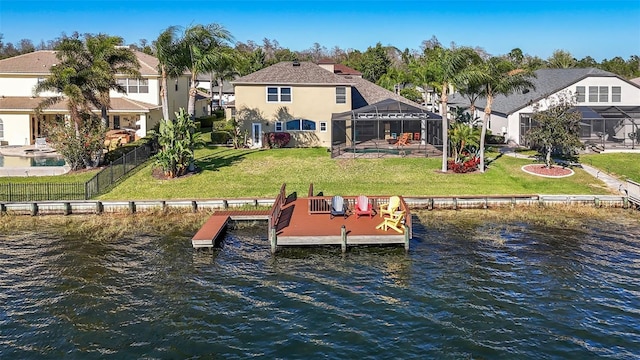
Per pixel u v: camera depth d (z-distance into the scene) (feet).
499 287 74.69
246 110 171.63
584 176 132.57
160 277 79.30
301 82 171.22
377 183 127.85
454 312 67.31
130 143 168.55
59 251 90.58
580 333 61.87
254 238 97.91
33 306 69.72
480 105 214.90
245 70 347.56
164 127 132.77
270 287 75.66
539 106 172.76
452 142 144.77
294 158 149.89
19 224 106.93
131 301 71.15
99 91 140.36
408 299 71.20
